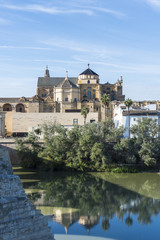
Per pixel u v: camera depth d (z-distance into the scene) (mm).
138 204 72625
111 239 54062
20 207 42750
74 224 60125
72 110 177500
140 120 120250
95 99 191375
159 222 62000
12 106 178500
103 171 111250
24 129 152500
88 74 196625
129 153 114688
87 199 76062
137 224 60750
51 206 70438
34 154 114625
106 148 115375
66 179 98438
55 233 55875
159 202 74375
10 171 63125
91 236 54938
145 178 100750
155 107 157500
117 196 79312
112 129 120062
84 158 114625
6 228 40344
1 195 44219
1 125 142750
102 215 65375
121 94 198500
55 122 142375
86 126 121375
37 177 100812
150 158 109812
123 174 107250
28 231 42500
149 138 115625
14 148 117938
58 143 113750
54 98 187625
